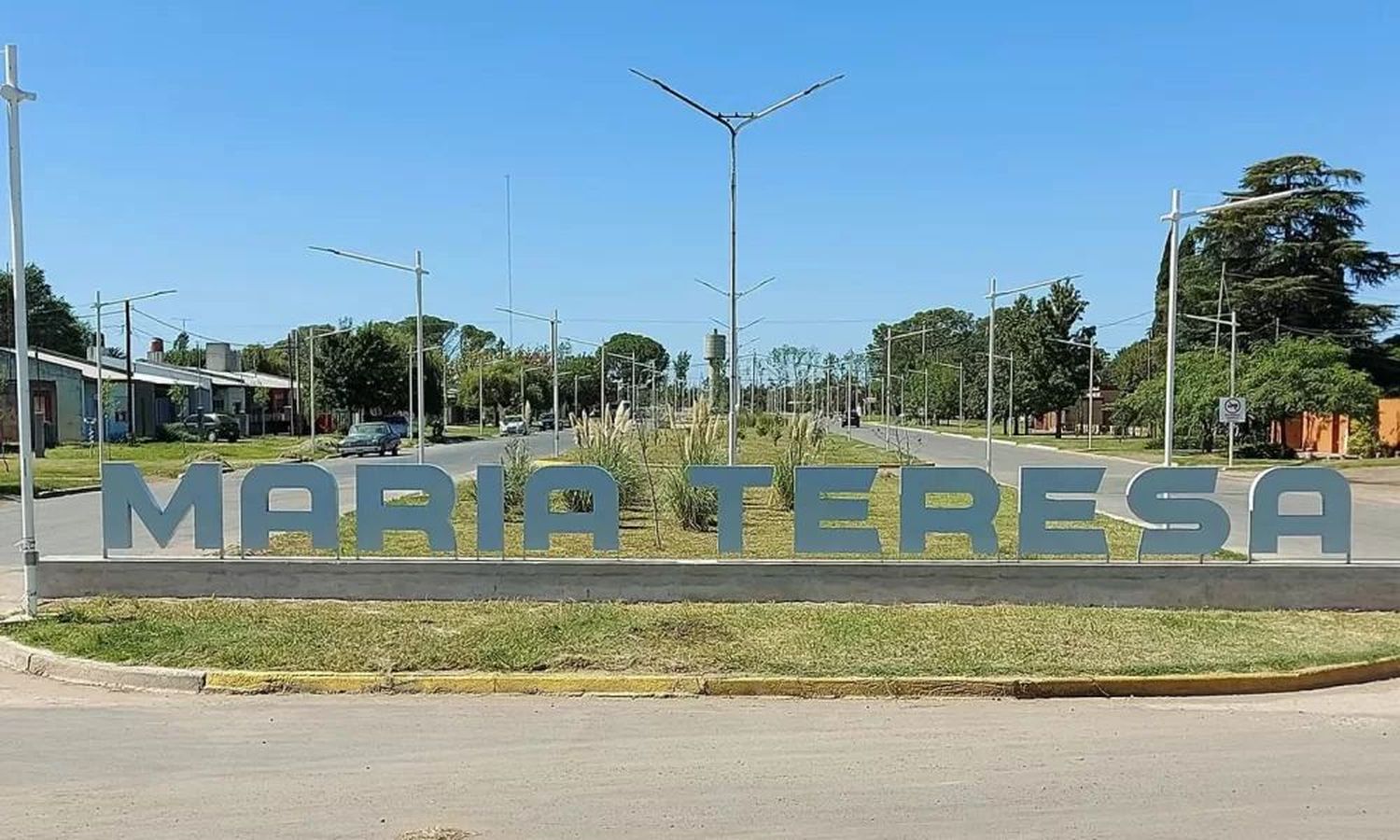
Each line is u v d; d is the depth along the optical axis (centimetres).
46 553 1614
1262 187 5959
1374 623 1073
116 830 551
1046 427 9669
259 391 8044
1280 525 1188
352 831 550
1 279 8075
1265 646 964
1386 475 3656
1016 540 1376
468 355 12175
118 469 1223
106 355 7969
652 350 13700
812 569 1167
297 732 740
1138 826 561
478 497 1216
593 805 589
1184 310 6519
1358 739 729
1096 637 992
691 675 863
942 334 13662
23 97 1088
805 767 662
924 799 602
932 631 1008
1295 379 4522
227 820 565
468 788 621
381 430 5288
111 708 802
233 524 2012
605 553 1329
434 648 934
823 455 4138
